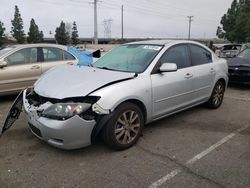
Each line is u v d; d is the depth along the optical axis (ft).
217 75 19.77
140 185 10.82
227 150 13.82
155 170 11.87
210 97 19.90
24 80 23.00
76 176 11.41
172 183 10.96
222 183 10.96
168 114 16.12
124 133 13.52
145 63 15.20
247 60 29.78
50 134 12.14
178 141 14.83
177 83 16.03
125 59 16.20
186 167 12.14
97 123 12.51
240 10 136.15
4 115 19.30
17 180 11.10
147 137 15.28
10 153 13.33
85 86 12.75
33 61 23.63
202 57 18.88
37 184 10.85
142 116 14.28
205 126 17.13
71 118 11.86
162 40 17.65
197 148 14.02
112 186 10.75
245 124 17.63
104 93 12.55
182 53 17.20
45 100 12.84
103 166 12.17
